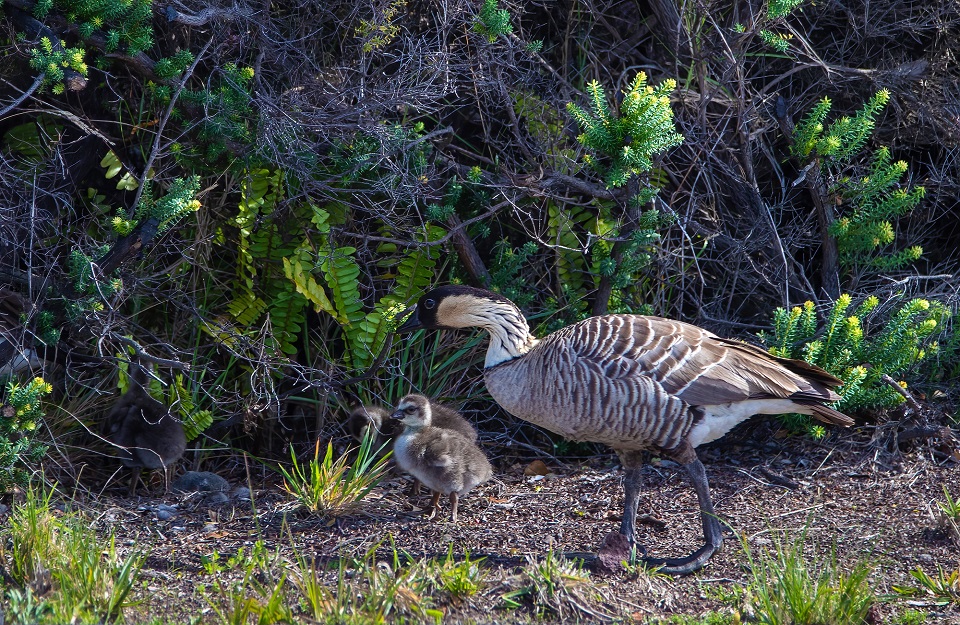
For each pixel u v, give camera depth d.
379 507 10.69
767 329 13.19
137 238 10.20
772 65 14.30
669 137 11.44
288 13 12.25
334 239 12.34
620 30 14.24
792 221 13.66
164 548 9.49
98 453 11.16
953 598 8.23
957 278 13.29
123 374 11.52
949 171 14.09
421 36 12.49
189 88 12.13
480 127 13.70
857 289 13.28
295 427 13.11
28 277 10.34
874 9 13.98
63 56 9.68
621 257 11.98
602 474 11.62
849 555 9.20
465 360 13.02
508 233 13.62
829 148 12.17
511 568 8.88
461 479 10.09
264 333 11.58
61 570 7.92
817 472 11.23
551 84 13.34
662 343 8.95
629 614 8.09
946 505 10.09
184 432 11.50
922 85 13.79
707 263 13.63
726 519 10.19
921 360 12.15
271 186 12.14
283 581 7.71
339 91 11.39
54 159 11.07
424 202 11.94
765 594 7.72
